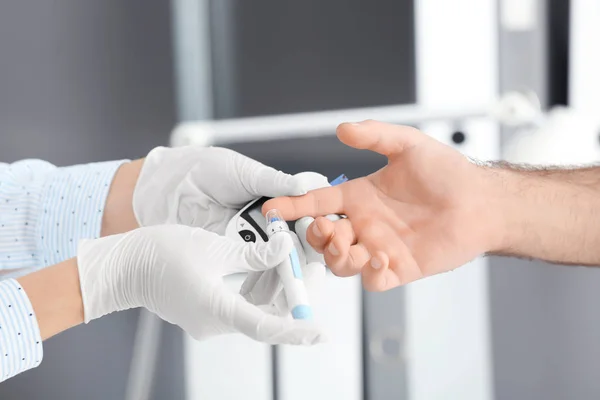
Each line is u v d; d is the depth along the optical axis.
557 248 0.89
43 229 0.91
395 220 0.82
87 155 1.83
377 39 1.75
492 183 0.88
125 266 0.72
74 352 1.74
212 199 0.87
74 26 1.79
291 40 1.83
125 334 1.76
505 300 1.76
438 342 1.68
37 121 1.79
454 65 1.58
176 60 1.88
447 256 0.82
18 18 1.75
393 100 1.75
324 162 1.78
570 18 1.60
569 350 1.77
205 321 0.69
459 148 1.60
